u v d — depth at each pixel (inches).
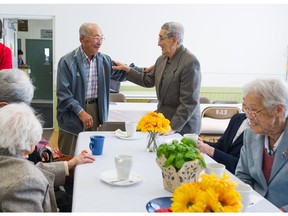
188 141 57.2
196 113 110.2
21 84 66.6
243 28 244.8
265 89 59.1
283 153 60.7
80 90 114.7
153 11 237.0
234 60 247.8
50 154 80.0
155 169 66.1
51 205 58.7
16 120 49.6
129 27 237.3
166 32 105.8
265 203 51.7
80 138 90.2
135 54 240.5
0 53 111.3
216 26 242.8
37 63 378.0
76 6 231.9
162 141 85.0
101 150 74.9
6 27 238.4
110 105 161.3
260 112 60.1
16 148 49.9
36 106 345.4
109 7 233.8
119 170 57.8
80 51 114.7
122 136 91.2
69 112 113.7
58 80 112.9
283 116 60.2
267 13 244.5
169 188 54.6
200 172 53.9
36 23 369.7
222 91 250.1
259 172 63.7
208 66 246.7
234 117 87.0
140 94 225.3
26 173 47.9
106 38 236.8
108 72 120.8
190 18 240.2
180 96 106.7
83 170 64.5
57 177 66.9
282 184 60.2
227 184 34.3
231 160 76.9
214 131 154.0
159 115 77.7
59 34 233.6
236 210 32.4
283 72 252.2
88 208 48.1
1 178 47.5
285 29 247.4
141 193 54.1
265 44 248.1
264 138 65.3
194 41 243.1
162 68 111.9
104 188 55.7
